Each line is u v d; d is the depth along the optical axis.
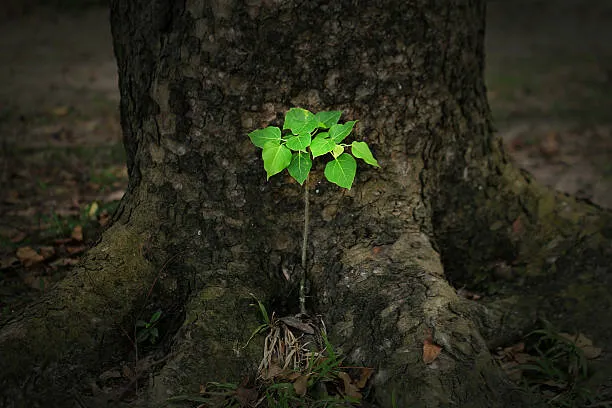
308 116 2.68
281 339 2.73
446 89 2.96
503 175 3.16
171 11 2.86
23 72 7.37
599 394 2.73
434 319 2.67
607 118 5.69
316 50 2.79
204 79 2.80
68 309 2.71
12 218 3.77
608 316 2.94
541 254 3.10
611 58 7.93
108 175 4.23
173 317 2.82
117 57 3.04
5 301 3.12
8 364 2.60
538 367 2.77
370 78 2.83
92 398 2.63
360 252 2.84
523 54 8.24
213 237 2.86
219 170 2.84
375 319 2.71
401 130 2.89
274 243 2.87
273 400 2.59
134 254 2.84
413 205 2.92
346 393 2.63
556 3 11.29
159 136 2.86
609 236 3.13
